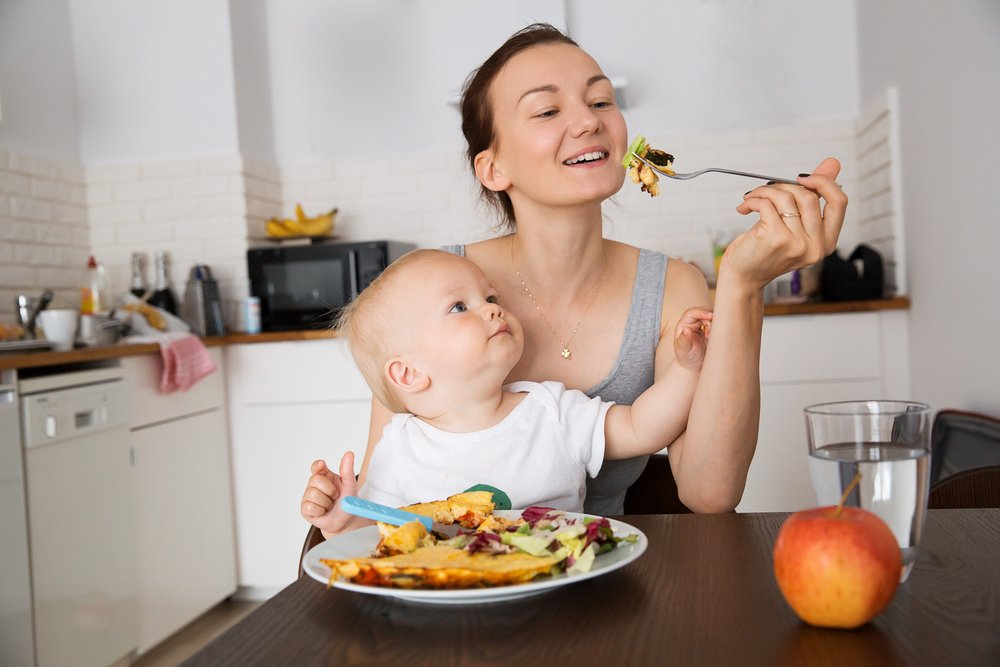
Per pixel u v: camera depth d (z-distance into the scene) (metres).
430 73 3.91
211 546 3.13
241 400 3.31
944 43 2.49
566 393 1.18
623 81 3.40
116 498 2.57
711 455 1.03
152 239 3.68
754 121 3.71
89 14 3.71
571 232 1.24
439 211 3.90
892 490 0.65
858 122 3.58
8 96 3.25
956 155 2.45
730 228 3.70
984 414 2.30
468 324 1.13
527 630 0.63
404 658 0.60
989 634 0.58
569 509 1.14
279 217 3.97
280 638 0.65
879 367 3.07
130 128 3.70
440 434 1.14
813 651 0.57
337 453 3.26
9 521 2.12
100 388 2.51
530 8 3.70
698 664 0.56
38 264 3.34
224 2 3.62
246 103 3.73
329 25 3.97
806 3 3.67
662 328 1.31
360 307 1.21
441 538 0.81
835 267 3.12
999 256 2.15
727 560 0.76
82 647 2.38
